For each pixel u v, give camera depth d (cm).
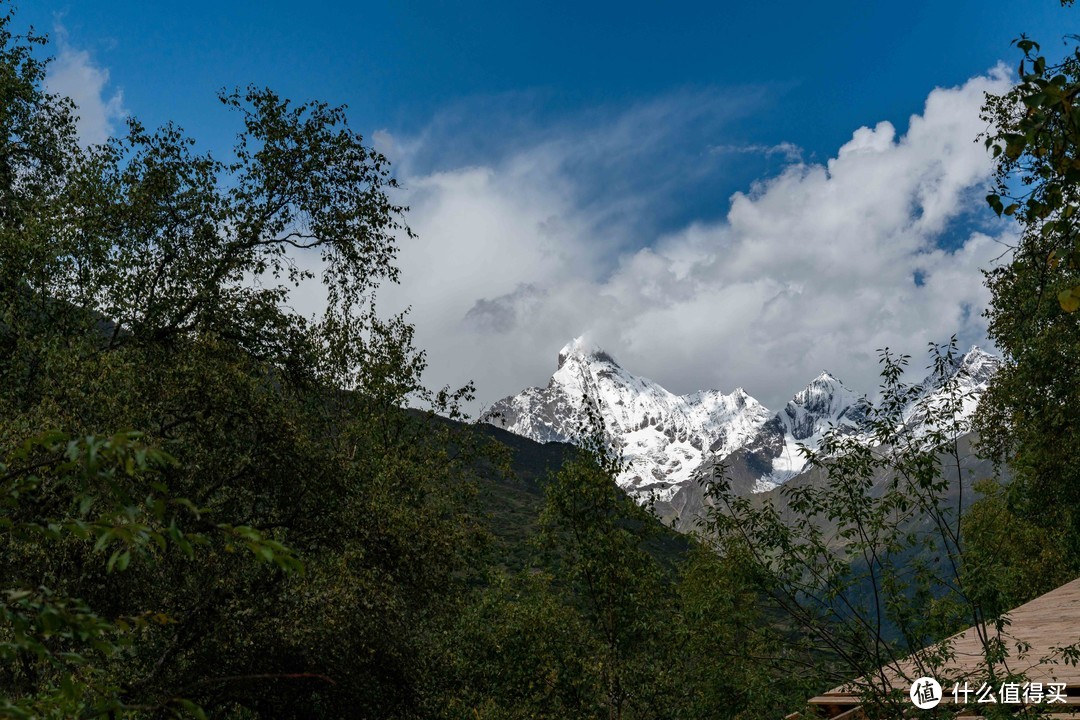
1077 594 1648
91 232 1783
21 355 1565
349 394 2361
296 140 2058
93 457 300
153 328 1783
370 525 1689
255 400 1595
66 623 317
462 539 1883
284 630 1461
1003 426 2266
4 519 318
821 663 1093
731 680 1170
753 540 1080
